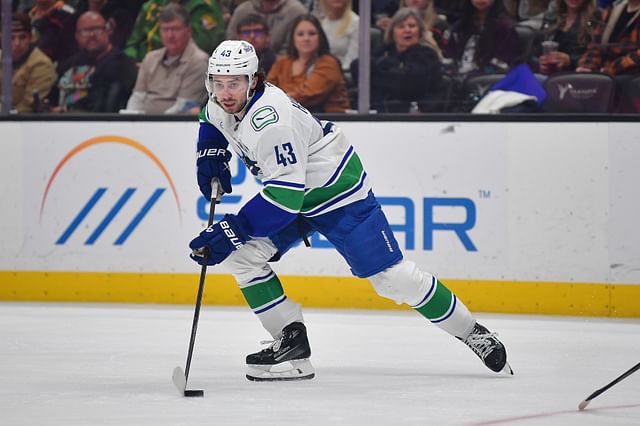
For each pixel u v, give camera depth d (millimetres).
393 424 7992
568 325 14906
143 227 17031
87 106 19094
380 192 16469
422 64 18297
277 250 10141
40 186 17281
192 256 9586
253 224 9375
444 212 16281
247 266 9883
